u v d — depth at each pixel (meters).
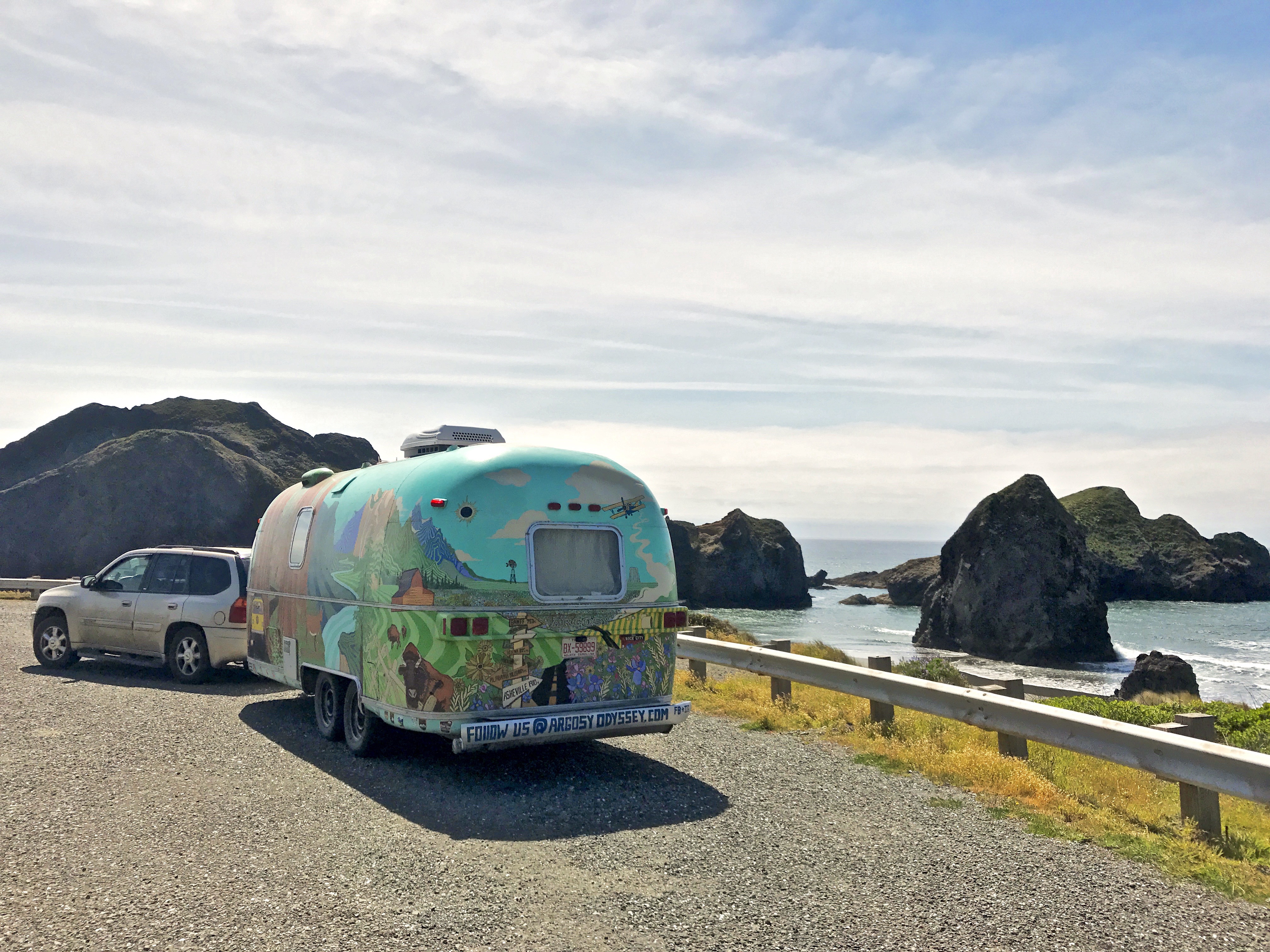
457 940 4.39
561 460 7.97
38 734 8.84
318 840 5.88
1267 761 5.91
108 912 4.62
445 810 6.73
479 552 7.42
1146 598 116.25
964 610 60.53
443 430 9.16
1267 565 123.25
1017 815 6.77
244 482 100.00
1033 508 60.16
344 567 8.73
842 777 7.88
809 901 4.99
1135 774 8.74
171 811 6.45
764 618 87.00
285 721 10.09
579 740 7.80
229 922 4.52
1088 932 4.68
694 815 6.69
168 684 12.45
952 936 4.58
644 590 8.13
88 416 112.56
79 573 91.25
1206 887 5.43
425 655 7.33
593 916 4.72
